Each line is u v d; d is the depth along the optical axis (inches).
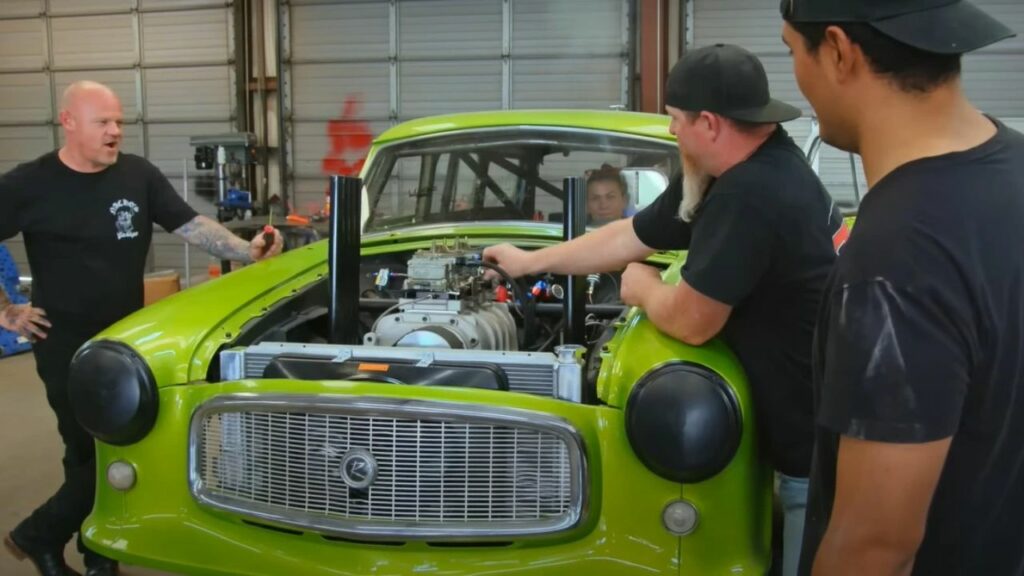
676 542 59.5
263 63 371.9
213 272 293.1
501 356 65.4
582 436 59.8
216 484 66.1
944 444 29.6
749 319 59.9
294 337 83.4
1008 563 34.3
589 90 346.3
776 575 69.4
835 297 31.7
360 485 61.2
